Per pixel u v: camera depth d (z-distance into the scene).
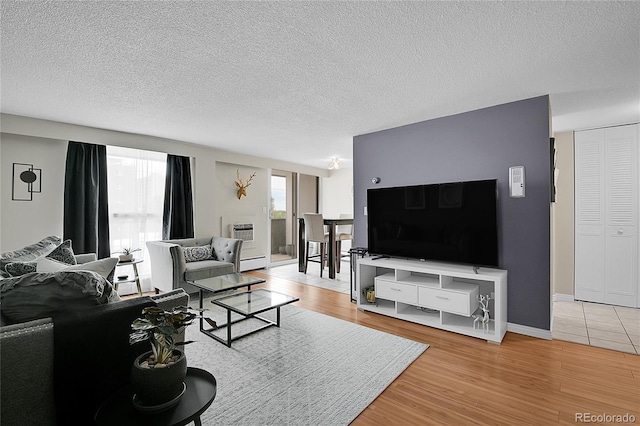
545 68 2.32
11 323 1.41
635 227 3.70
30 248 2.71
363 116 3.48
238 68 2.32
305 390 2.06
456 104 3.09
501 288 2.77
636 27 1.78
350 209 7.56
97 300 1.54
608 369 2.32
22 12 1.62
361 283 3.74
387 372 2.29
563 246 4.09
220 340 2.82
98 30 1.81
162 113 3.36
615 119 3.57
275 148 5.29
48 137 3.57
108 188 4.27
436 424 1.74
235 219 5.98
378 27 1.80
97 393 1.41
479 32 1.85
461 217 3.12
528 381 2.17
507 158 3.06
